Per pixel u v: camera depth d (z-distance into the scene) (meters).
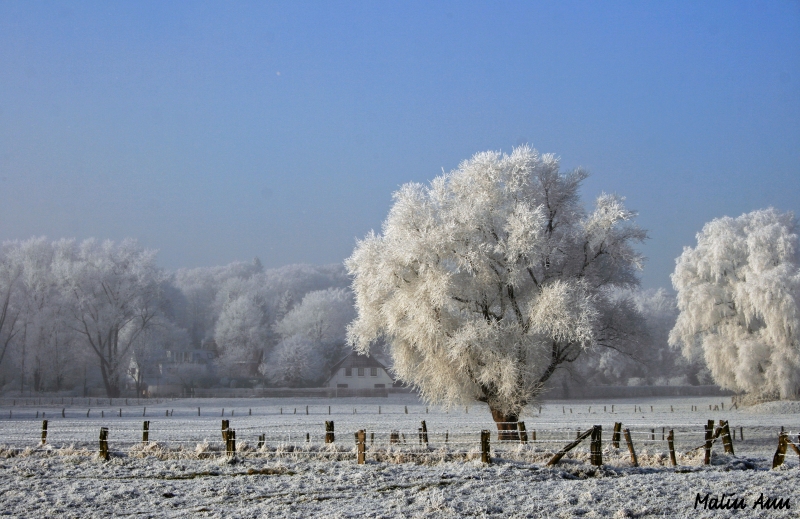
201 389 106.44
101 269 97.31
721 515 17.09
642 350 42.09
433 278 36.12
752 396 67.06
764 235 66.56
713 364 68.56
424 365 38.41
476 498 19.17
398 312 37.44
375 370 119.38
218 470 23.48
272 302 163.62
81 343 98.38
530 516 17.48
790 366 62.66
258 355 134.62
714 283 68.94
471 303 37.56
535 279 37.84
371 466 23.67
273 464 24.22
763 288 63.19
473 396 38.47
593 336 36.78
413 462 25.03
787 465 24.44
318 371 118.81
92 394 102.75
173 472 23.25
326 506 18.86
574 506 18.23
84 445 31.02
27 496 20.16
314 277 187.25
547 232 38.84
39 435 38.94
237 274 189.12
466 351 35.97
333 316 135.75
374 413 69.12
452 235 36.34
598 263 40.22
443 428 46.19
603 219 38.75
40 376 97.88
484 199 37.44
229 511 18.47
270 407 81.19
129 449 28.08
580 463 24.09
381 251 38.59
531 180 38.66
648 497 18.89
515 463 24.11
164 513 18.34
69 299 94.25
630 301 41.66
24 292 95.19
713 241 69.81
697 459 25.80
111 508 18.89
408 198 37.84
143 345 99.88
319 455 25.69
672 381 125.12
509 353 36.28
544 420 54.41
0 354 96.12
